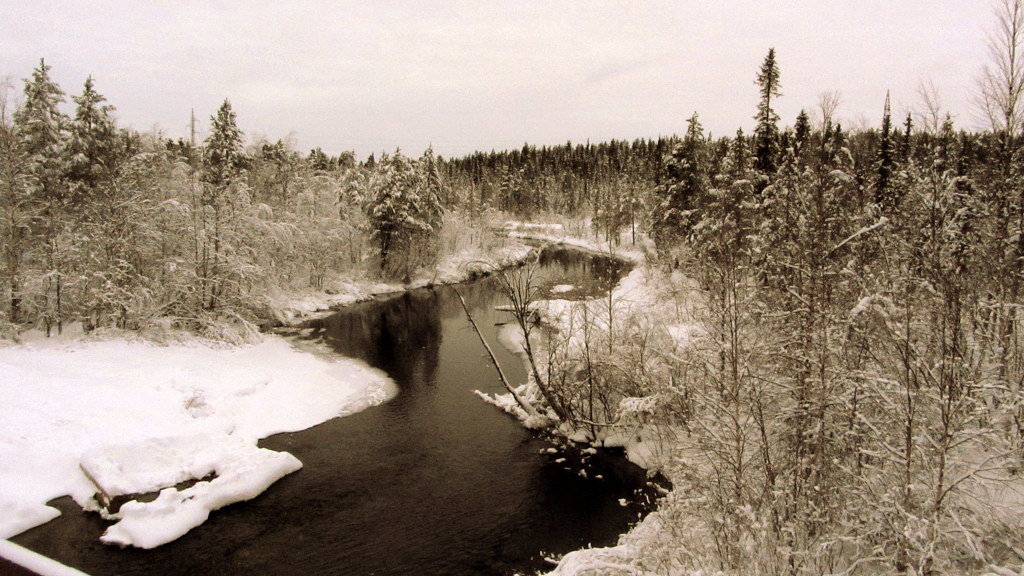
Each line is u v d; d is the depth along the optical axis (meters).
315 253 41.12
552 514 14.71
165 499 13.57
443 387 23.83
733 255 11.84
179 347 24.64
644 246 43.91
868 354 10.99
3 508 12.77
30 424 15.53
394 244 46.41
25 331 24.05
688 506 11.23
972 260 9.63
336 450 17.94
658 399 15.95
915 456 8.84
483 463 17.38
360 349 29.27
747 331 11.79
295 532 13.58
